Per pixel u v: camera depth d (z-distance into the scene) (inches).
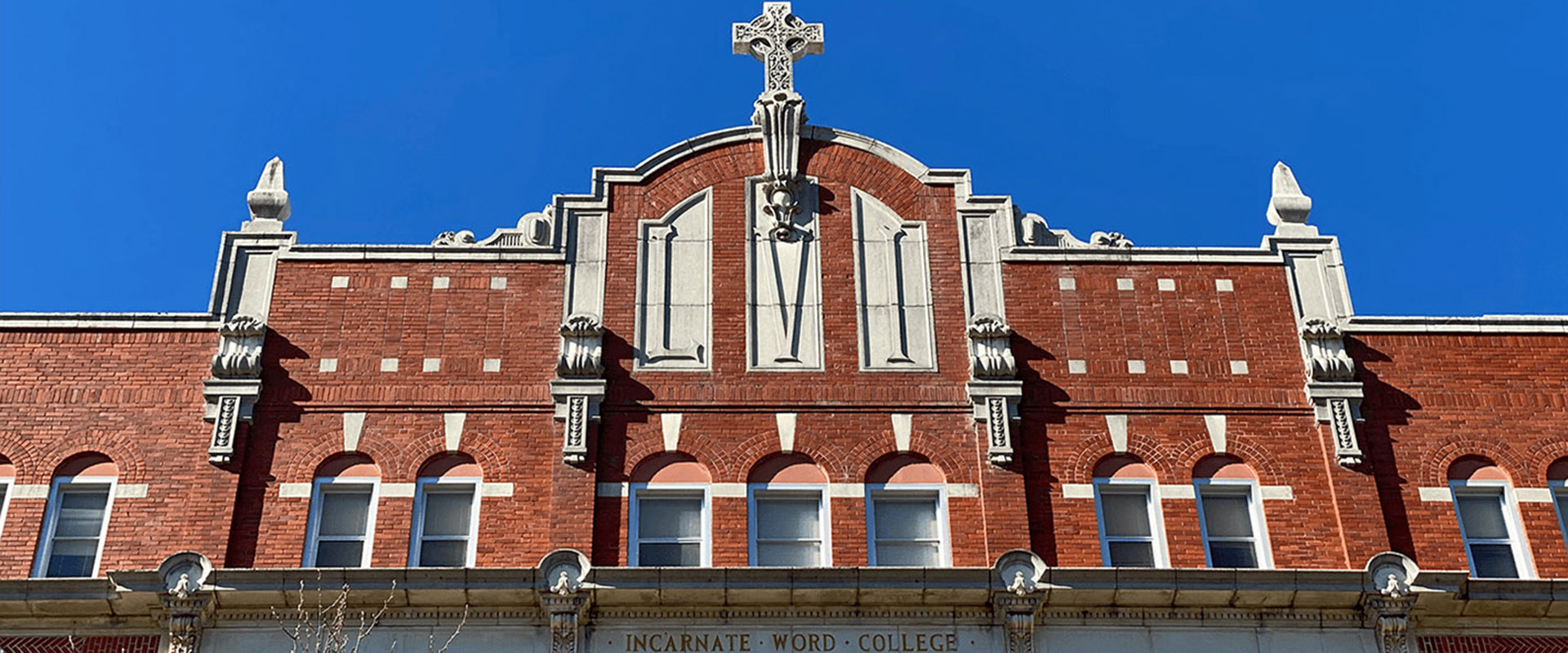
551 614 967.6
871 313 1135.0
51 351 1098.1
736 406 1088.2
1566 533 1065.5
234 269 1142.3
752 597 975.6
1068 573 984.9
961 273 1155.9
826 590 973.8
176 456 1057.5
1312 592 986.7
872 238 1171.9
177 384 1090.1
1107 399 1098.7
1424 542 1047.6
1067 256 1165.1
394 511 1042.7
